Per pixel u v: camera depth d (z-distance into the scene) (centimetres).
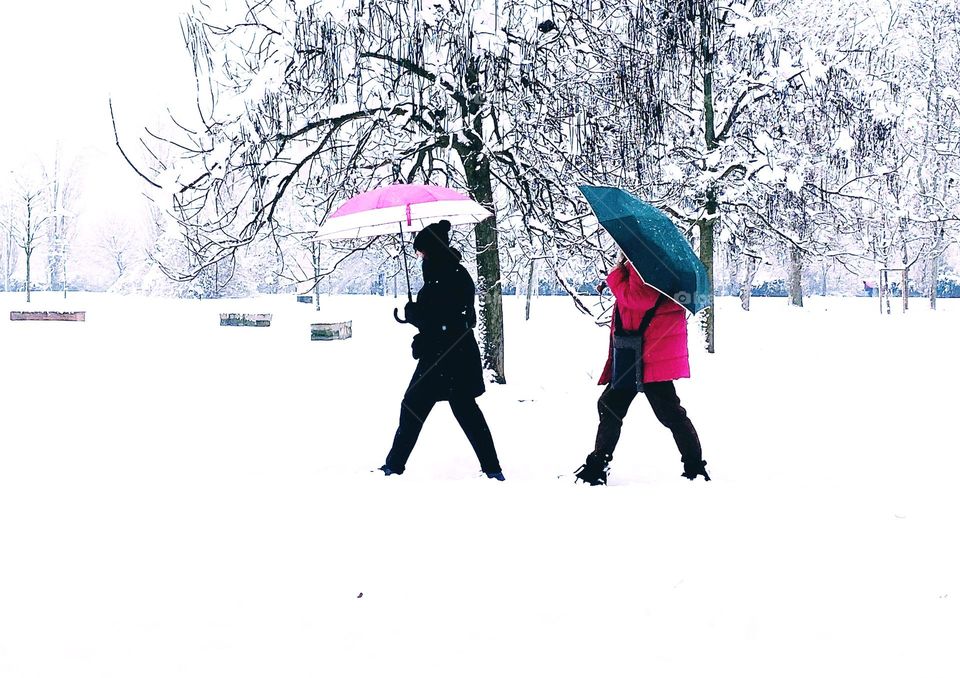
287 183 968
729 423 737
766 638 257
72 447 601
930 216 2038
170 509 395
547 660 243
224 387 995
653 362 480
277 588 298
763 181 1355
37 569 315
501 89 922
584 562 322
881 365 1239
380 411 804
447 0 891
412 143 970
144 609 279
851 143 1345
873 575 308
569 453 602
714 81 1469
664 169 1288
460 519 376
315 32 904
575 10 939
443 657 245
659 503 400
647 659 244
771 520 374
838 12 1576
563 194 988
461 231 1109
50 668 236
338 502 404
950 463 546
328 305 4128
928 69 2288
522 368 1208
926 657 243
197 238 952
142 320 2666
